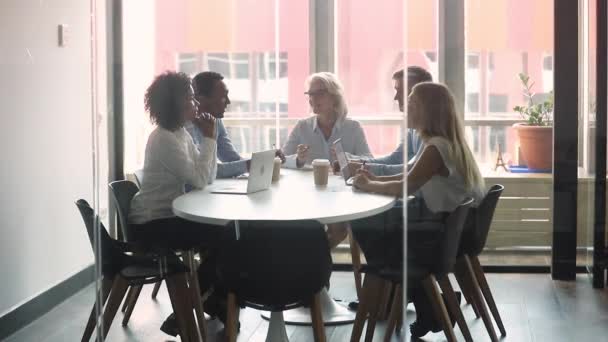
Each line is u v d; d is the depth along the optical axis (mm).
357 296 3457
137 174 3676
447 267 3346
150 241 3604
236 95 3914
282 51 3859
